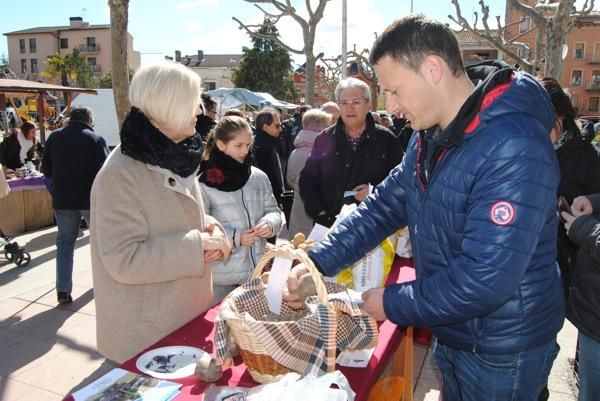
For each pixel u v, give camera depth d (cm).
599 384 167
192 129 159
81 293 404
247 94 1593
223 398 119
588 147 214
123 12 436
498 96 112
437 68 112
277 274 141
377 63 118
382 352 146
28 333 331
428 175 127
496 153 108
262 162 434
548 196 108
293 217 377
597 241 154
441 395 162
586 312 165
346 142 288
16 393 262
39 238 591
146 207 154
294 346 118
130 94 154
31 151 796
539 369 131
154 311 163
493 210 106
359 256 156
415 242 136
